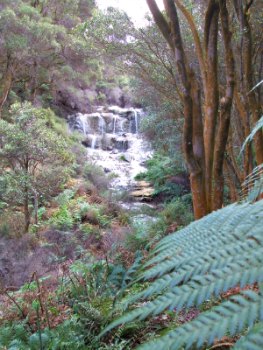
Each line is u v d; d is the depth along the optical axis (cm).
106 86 1897
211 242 53
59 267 498
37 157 746
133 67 609
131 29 537
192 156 306
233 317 35
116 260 359
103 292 298
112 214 967
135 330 213
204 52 328
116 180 1321
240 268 42
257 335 32
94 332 229
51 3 1355
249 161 330
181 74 294
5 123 745
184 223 696
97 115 1720
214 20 305
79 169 1209
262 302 36
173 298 43
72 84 1609
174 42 290
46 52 1120
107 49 555
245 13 370
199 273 45
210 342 34
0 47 982
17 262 572
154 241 408
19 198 740
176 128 792
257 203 60
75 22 1377
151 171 1291
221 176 312
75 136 1489
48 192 847
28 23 988
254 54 456
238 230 53
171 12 284
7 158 739
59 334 225
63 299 313
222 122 302
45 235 727
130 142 1647
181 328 37
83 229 789
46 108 1520
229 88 297
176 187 1123
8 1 1013
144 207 1011
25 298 333
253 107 336
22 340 238
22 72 1248
